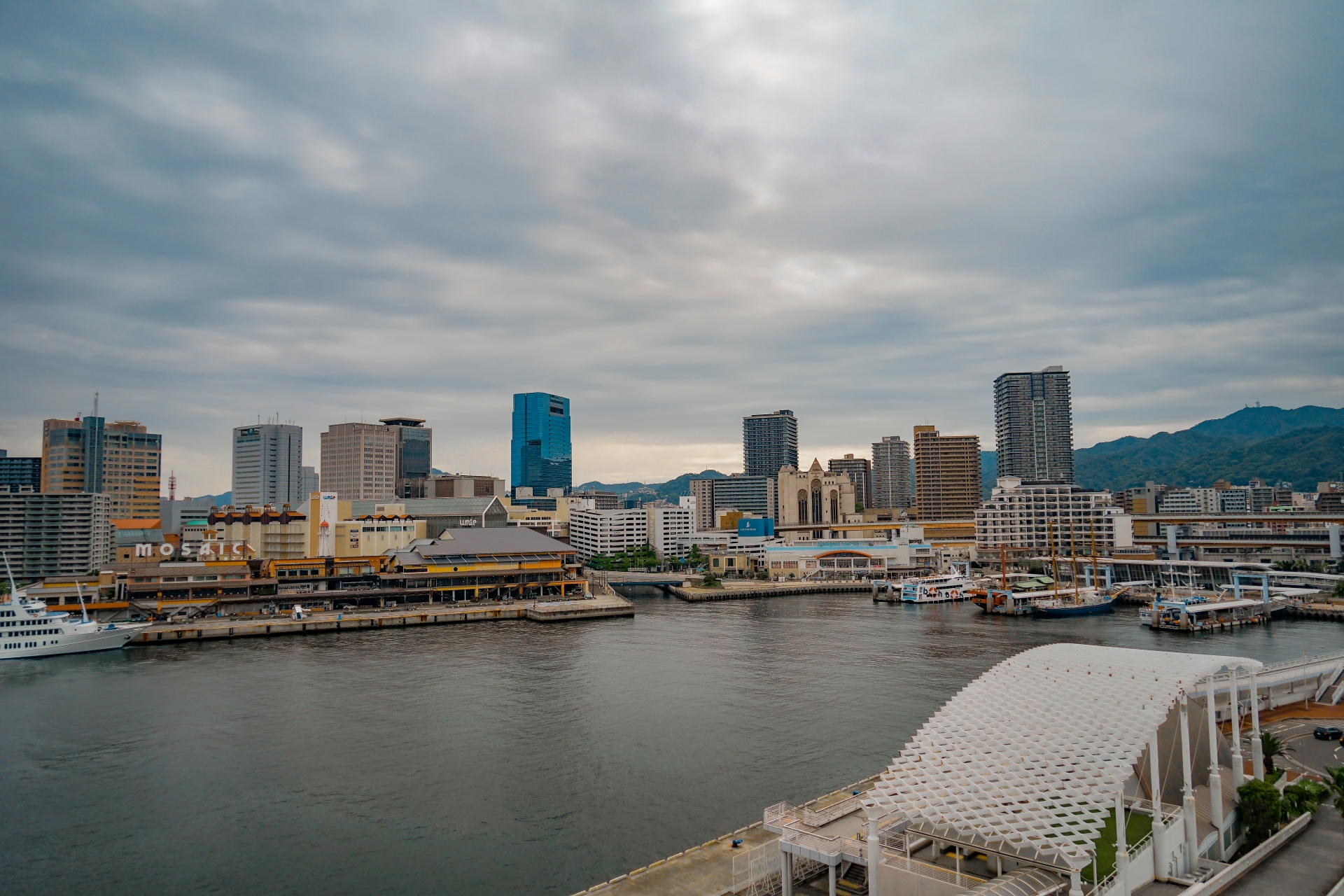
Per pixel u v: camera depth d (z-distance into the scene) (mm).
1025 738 65812
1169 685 68000
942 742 67750
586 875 79750
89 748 120312
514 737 123312
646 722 130750
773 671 171875
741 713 135625
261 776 107312
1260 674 119750
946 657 187500
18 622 199875
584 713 137500
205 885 79062
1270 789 73375
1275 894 58844
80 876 80812
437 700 147875
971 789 60562
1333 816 73875
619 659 189375
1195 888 58375
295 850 85812
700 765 109500
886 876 60781
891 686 155500
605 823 91375
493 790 101500
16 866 83000
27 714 140750
